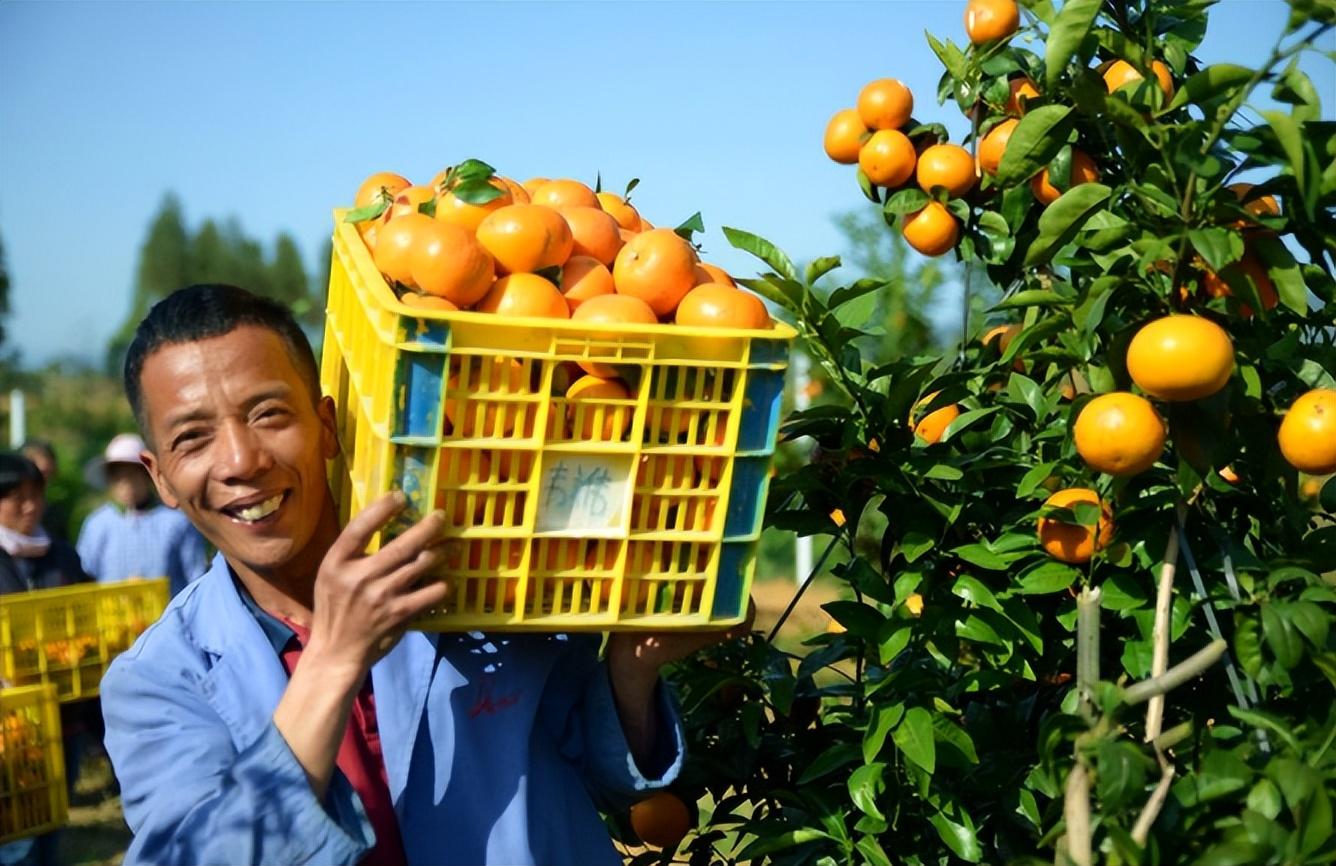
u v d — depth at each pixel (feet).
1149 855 5.32
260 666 6.18
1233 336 6.23
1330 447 5.86
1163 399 5.83
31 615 20.12
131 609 21.67
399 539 5.29
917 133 8.21
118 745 6.15
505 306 5.69
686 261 6.07
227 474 5.82
